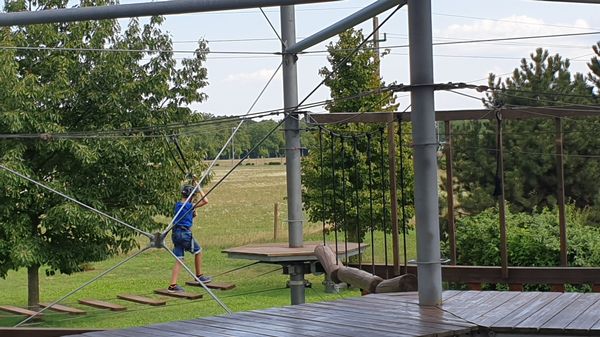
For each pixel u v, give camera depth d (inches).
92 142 578.9
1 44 566.6
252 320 273.3
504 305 288.0
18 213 581.0
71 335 263.1
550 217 520.4
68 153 593.0
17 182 555.2
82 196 583.8
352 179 681.0
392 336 242.4
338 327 257.0
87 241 603.8
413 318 268.5
